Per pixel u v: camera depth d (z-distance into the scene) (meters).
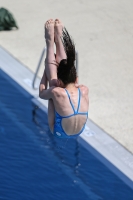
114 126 31.55
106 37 43.88
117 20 47.03
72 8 49.31
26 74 37.66
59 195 25.52
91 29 45.25
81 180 26.72
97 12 48.56
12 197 25.17
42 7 49.56
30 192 25.59
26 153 28.73
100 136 30.53
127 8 49.53
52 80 19.44
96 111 33.06
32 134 30.59
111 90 35.59
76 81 19.88
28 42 42.75
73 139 30.22
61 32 20.27
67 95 19.06
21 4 50.25
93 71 38.16
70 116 19.06
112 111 33.09
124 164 28.20
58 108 19.16
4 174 26.89
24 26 45.69
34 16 47.59
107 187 26.33
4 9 45.09
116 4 50.34
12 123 31.66
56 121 19.38
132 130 31.17
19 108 33.38
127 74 37.97
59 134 19.58
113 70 38.47
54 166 27.72
